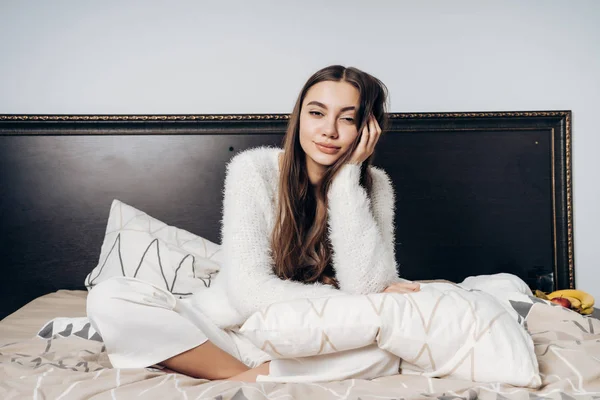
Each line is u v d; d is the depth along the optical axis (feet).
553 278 9.01
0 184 8.55
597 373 4.08
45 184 8.61
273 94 8.86
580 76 9.11
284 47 8.87
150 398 3.72
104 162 8.68
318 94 5.00
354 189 5.07
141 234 7.91
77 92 8.69
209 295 5.28
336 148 5.02
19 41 8.61
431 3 9.01
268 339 4.10
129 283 4.71
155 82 8.79
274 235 5.03
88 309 4.59
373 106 5.23
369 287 4.94
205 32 8.82
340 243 5.00
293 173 5.16
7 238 8.56
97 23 8.71
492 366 4.09
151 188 8.75
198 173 8.79
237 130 8.74
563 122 8.98
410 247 8.95
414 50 9.00
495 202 9.03
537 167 9.04
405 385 4.06
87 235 8.66
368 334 4.15
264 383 4.02
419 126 8.88
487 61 9.05
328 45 8.91
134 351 4.54
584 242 9.16
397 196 8.95
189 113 8.81
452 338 4.18
